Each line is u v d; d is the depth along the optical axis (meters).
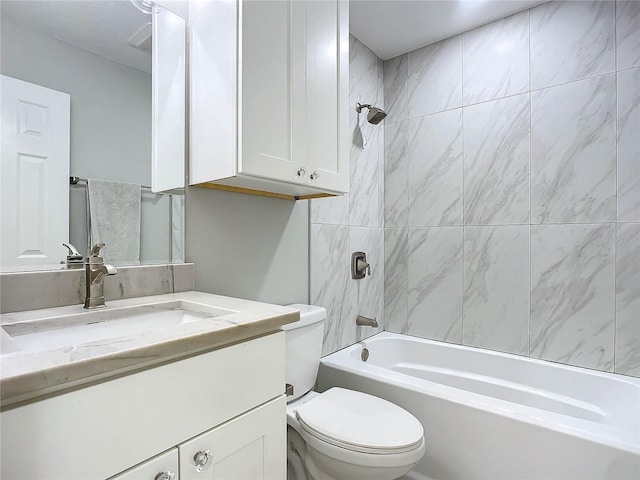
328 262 1.95
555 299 1.80
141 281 1.11
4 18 0.88
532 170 1.86
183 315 1.03
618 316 1.64
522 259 1.90
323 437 1.14
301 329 1.44
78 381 0.53
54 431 0.50
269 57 1.13
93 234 1.03
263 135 1.11
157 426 0.62
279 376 0.87
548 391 1.77
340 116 1.44
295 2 1.23
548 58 1.82
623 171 1.63
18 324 0.76
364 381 1.67
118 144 1.09
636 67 1.60
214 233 1.35
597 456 1.11
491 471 1.31
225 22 1.10
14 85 0.89
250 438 0.79
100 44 1.06
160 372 0.62
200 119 1.21
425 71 2.24
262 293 1.55
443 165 2.17
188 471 0.66
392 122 2.39
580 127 1.73
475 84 2.05
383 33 2.10
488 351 1.98
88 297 0.91
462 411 1.38
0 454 0.45
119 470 0.57
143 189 1.14
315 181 1.31
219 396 0.72
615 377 1.61
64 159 0.97
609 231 1.66
